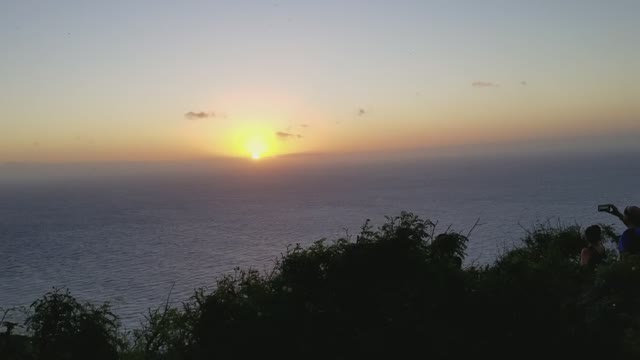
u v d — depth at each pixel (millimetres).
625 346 7395
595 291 8711
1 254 195500
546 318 8164
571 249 12836
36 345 9828
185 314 9391
